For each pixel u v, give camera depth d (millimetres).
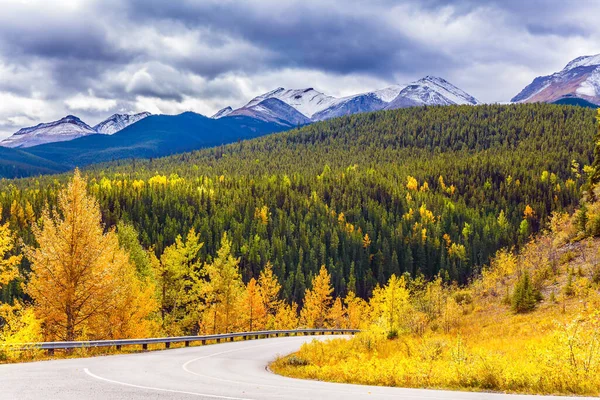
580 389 12195
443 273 120188
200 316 46688
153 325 37719
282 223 146500
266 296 59188
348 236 138875
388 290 36938
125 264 33438
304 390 12406
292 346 33375
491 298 41406
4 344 18375
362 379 16312
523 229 134750
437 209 164000
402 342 28938
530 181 184625
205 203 164250
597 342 13180
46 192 144625
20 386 11508
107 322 30094
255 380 14992
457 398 10781
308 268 121625
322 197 182250
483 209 165375
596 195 48875
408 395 11562
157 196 161250
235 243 128125
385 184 186250
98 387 11688
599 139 51094
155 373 15430
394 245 135375
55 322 25656
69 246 25016
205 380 14156
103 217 135500
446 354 20547
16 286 68125
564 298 33250
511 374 13844
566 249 43719
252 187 190250
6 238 24062
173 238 130000
